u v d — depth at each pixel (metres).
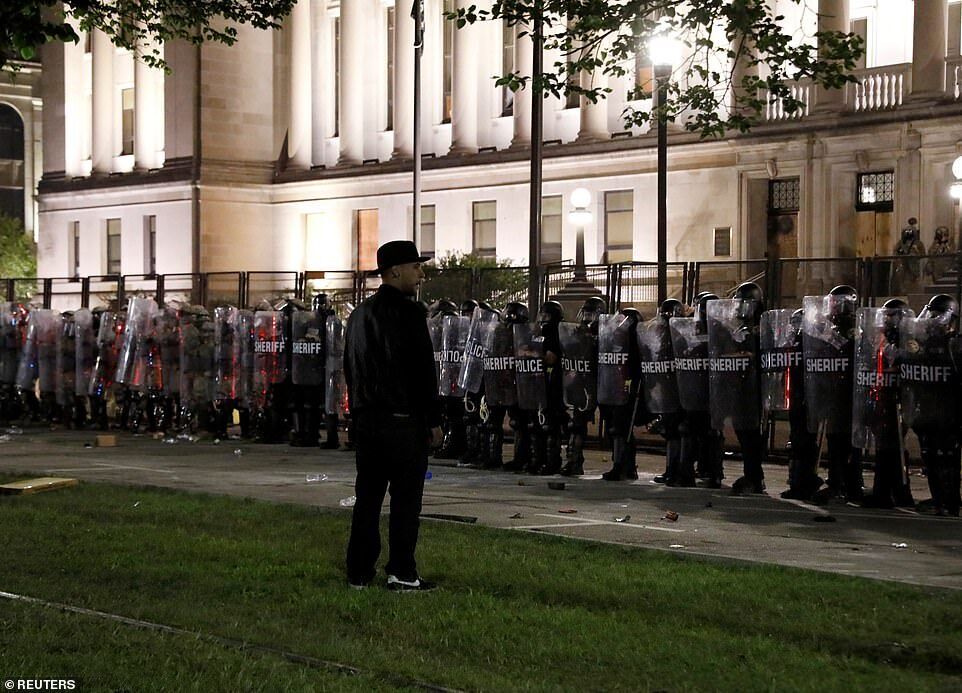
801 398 21.27
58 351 38.78
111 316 37.66
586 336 24.84
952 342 19.19
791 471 21.58
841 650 10.62
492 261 54.06
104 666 9.99
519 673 9.92
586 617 11.71
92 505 19.55
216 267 71.06
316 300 31.81
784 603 12.21
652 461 29.70
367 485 13.16
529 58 60.25
